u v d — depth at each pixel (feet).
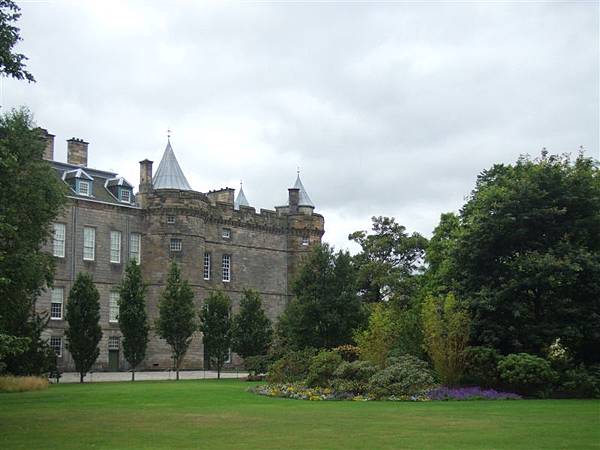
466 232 111.86
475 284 111.75
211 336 167.12
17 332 130.21
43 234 121.90
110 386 124.47
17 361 130.62
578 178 110.11
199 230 213.46
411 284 224.74
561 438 54.90
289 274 246.68
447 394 94.12
